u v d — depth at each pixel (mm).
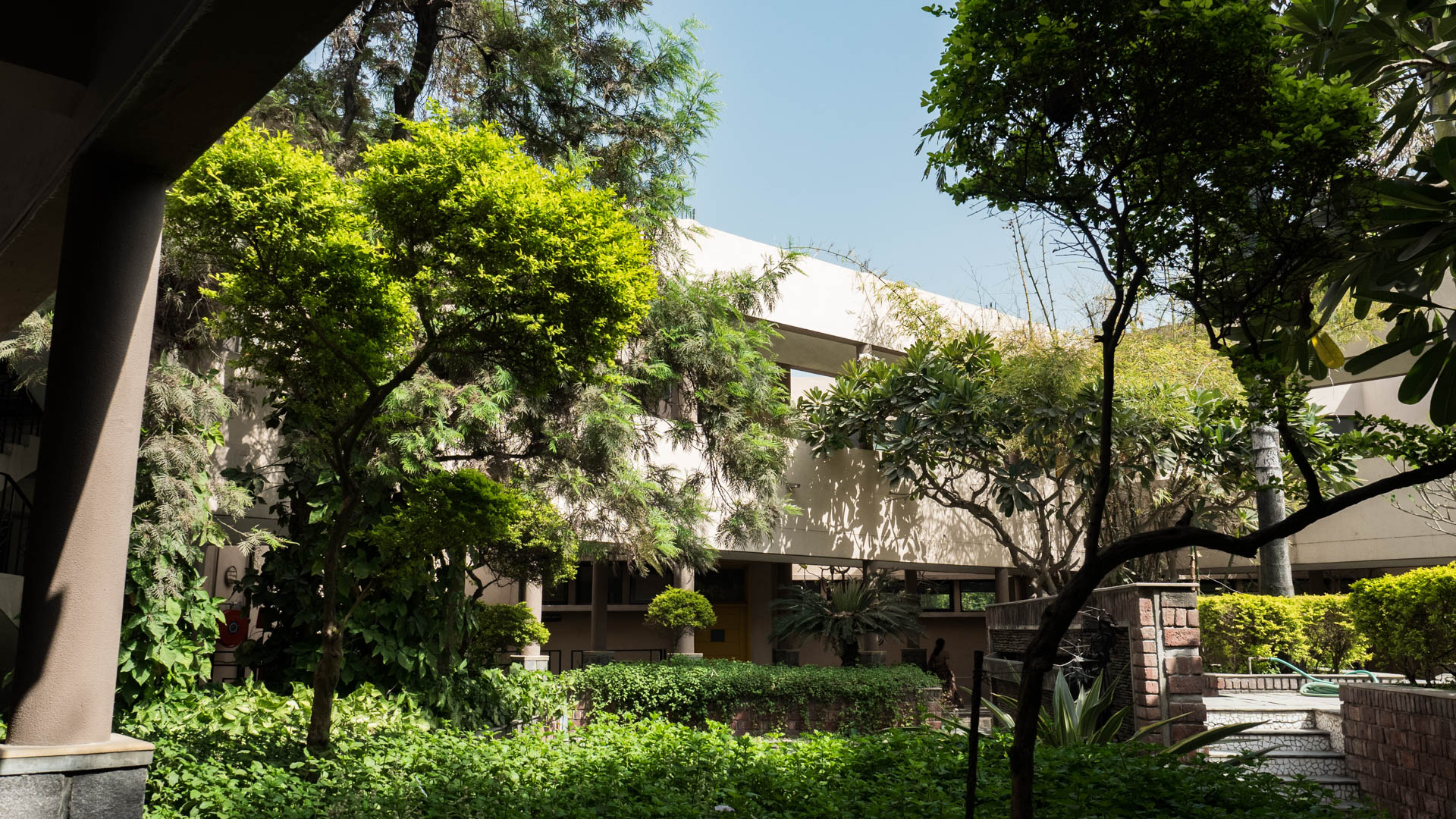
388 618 9156
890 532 18297
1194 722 8641
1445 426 4336
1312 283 4223
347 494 6816
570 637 19875
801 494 17031
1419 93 5785
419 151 6078
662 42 11555
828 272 17234
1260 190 3633
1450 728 6602
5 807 3537
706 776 6312
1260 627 12656
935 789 5488
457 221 6043
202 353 10039
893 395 16234
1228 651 13055
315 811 5461
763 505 13406
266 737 7301
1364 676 11281
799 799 5680
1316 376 4551
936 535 19078
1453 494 14414
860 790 5777
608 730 8586
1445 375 4340
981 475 19938
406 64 11109
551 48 10992
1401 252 4074
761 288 13734
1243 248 3916
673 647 15539
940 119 3840
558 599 19750
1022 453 17719
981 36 3580
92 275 3949
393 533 7613
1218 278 3973
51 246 4770
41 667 3754
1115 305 3799
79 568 3850
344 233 6148
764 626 20781
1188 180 3641
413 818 5445
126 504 4008
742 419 12844
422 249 6566
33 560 3814
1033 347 16797
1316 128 3395
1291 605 12664
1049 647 3682
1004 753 6438
